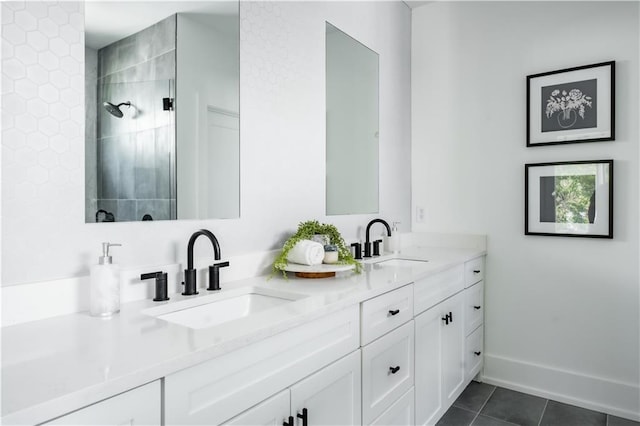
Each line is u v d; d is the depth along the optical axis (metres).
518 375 2.52
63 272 1.12
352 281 1.60
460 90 2.73
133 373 0.73
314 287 1.49
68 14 1.13
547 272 2.43
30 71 1.05
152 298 1.31
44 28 1.08
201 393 0.87
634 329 2.18
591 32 2.29
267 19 1.76
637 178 2.16
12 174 1.03
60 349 0.84
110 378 0.70
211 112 1.52
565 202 2.35
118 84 1.24
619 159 2.21
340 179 2.23
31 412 0.60
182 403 0.83
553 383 2.40
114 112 1.23
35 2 1.06
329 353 1.26
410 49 2.90
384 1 2.62
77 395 0.65
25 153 1.05
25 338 0.92
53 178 1.10
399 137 2.78
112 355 0.81
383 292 1.52
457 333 2.23
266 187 1.76
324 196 2.11
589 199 2.28
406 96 2.86
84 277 1.15
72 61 1.14
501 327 2.59
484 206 2.64
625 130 2.19
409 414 1.75
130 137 1.27
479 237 2.64
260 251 1.73
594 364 2.29
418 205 2.89
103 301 1.09
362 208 2.41
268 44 1.77
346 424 1.35
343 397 1.33
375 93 2.52
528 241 2.49
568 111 2.34
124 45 1.26
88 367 0.75
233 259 1.60
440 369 2.03
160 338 0.92
